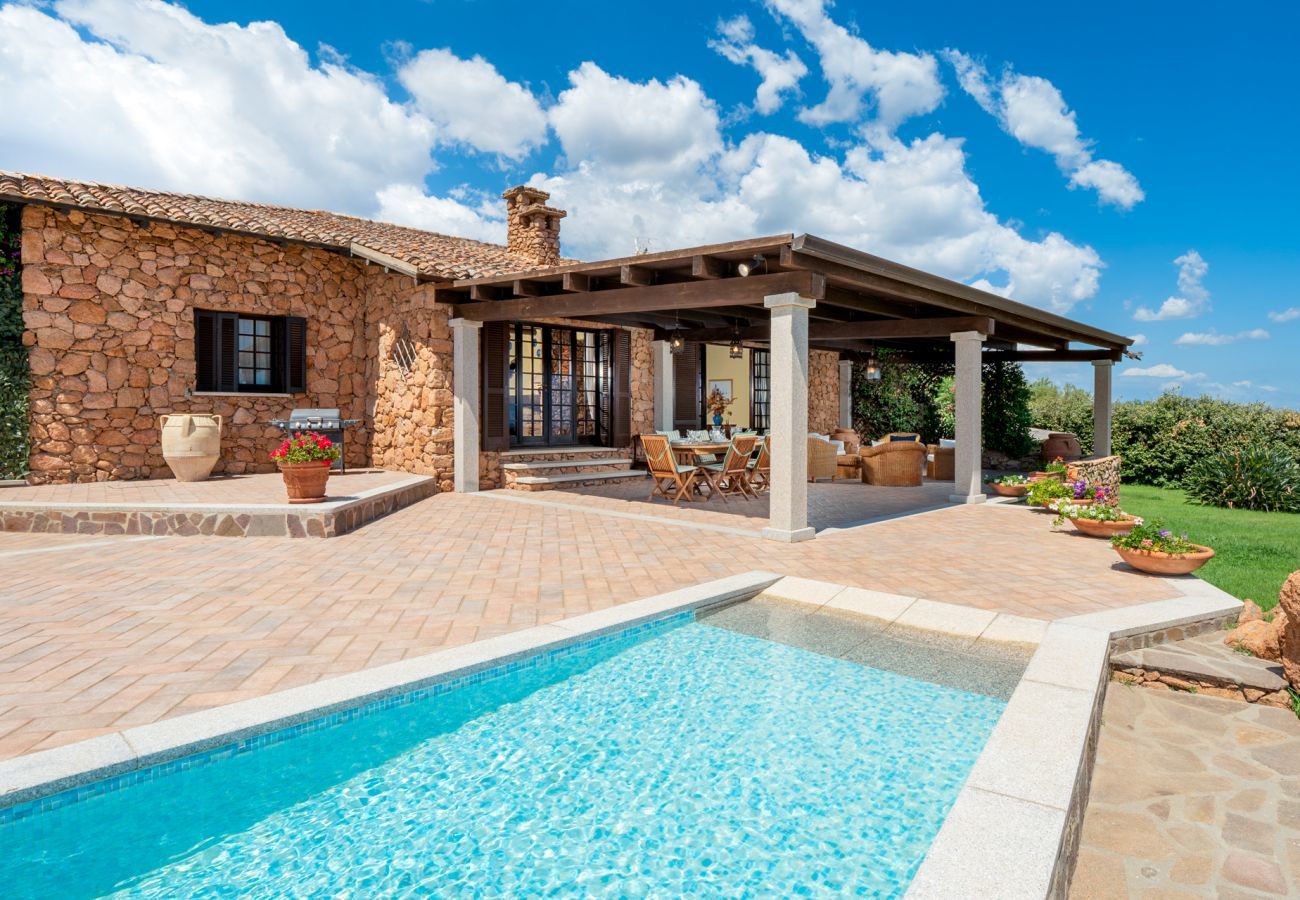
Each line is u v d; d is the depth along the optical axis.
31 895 2.26
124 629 4.25
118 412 9.84
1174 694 3.97
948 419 17.62
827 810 2.74
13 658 3.74
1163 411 15.52
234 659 3.76
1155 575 5.68
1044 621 4.48
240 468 10.85
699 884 2.33
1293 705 3.68
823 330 11.73
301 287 11.41
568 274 8.23
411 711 3.41
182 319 10.31
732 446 10.15
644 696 3.74
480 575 5.69
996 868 2.08
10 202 8.84
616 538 7.32
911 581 5.56
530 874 2.38
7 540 7.07
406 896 2.27
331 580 5.50
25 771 2.54
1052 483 9.52
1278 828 2.77
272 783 2.95
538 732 3.38
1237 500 11.48
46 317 9.33
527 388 12.87
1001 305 9.45
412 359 11.00
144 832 2.62
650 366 14.14
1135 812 2.89
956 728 3.35
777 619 4.90
